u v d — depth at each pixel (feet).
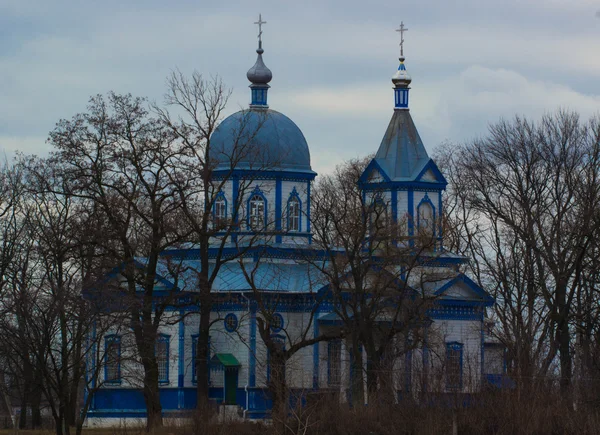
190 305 483.10
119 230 441.27
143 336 426.92
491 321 544.62
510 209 526.98
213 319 510.17
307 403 424.46
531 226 504.84
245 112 535.19
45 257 424.46
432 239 473.67
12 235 510.58
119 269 438.81
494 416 389.39
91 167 441.27
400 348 479.41
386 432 386.32
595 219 487.61
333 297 481.46
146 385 434.71
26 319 373.20
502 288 546.26
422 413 390.21
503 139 524.93
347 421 394.73
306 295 513.45
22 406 454.40
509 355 495.00
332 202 495.82
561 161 511.40
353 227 470.39
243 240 521.24
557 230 499.92
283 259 526.98
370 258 461.37
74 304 381.19
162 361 497.46
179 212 460.96
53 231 447.01
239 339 504.43
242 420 446.60
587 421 383.04
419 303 476.95
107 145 444.55
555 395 403.75
